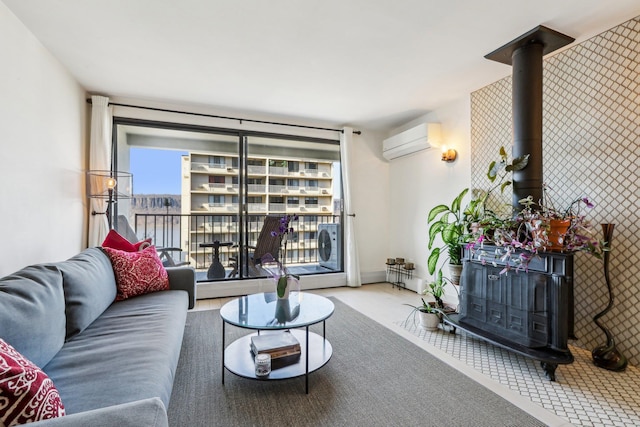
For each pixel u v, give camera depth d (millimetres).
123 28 2102
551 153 2535
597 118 2242
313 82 2992
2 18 1826
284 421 1486
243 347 2066
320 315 1864
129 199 3619
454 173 3521
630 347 2070
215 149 4012
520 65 2322
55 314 1324
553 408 1604
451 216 3502
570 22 2070
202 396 1685
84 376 1156
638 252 2043
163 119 3492
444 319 2609
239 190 3939
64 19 1996
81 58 2490
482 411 1572
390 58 2539
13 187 1927
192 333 2566
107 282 1962
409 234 4262
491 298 2311
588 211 2289
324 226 4609
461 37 2234
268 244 3791
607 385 1820
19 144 1988
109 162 3170
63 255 2584
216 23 2057
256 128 3941
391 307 3348
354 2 1857
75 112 2859
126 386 1102
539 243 1939
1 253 1817
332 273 4336
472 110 3271
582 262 2328
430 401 1653
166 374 1250
